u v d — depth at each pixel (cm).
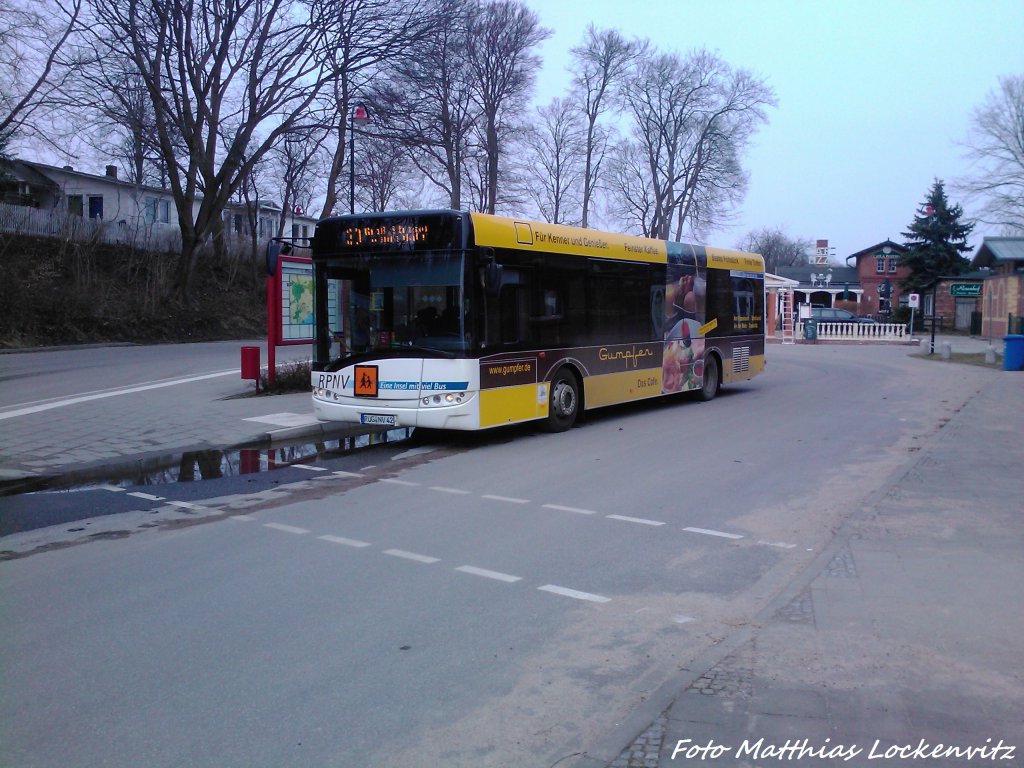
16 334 3019
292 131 3139
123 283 3747
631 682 457
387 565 674
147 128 3212
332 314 1234
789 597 583
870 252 7550
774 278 4475
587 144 5153
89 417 1415
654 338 1605
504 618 555
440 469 1082
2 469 1027
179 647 506
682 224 5344
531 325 1281
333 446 1258
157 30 2961
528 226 1273
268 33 3019
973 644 495
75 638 521
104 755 382
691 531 777
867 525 774
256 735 400
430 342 1170
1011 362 2466
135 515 847
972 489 914
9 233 3416
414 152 3195
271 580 637
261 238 5538
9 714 421
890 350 3784
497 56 4231
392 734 400
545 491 948
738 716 408
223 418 1406
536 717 417
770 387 2153
